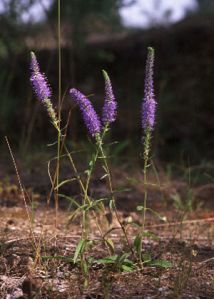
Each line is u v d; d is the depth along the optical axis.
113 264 1.42
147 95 1.41
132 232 1.74
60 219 1.84
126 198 2.17
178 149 3.07
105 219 1.76
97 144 1.40
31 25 3.60
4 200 2.05
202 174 2.50
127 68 4.01
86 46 3.86
